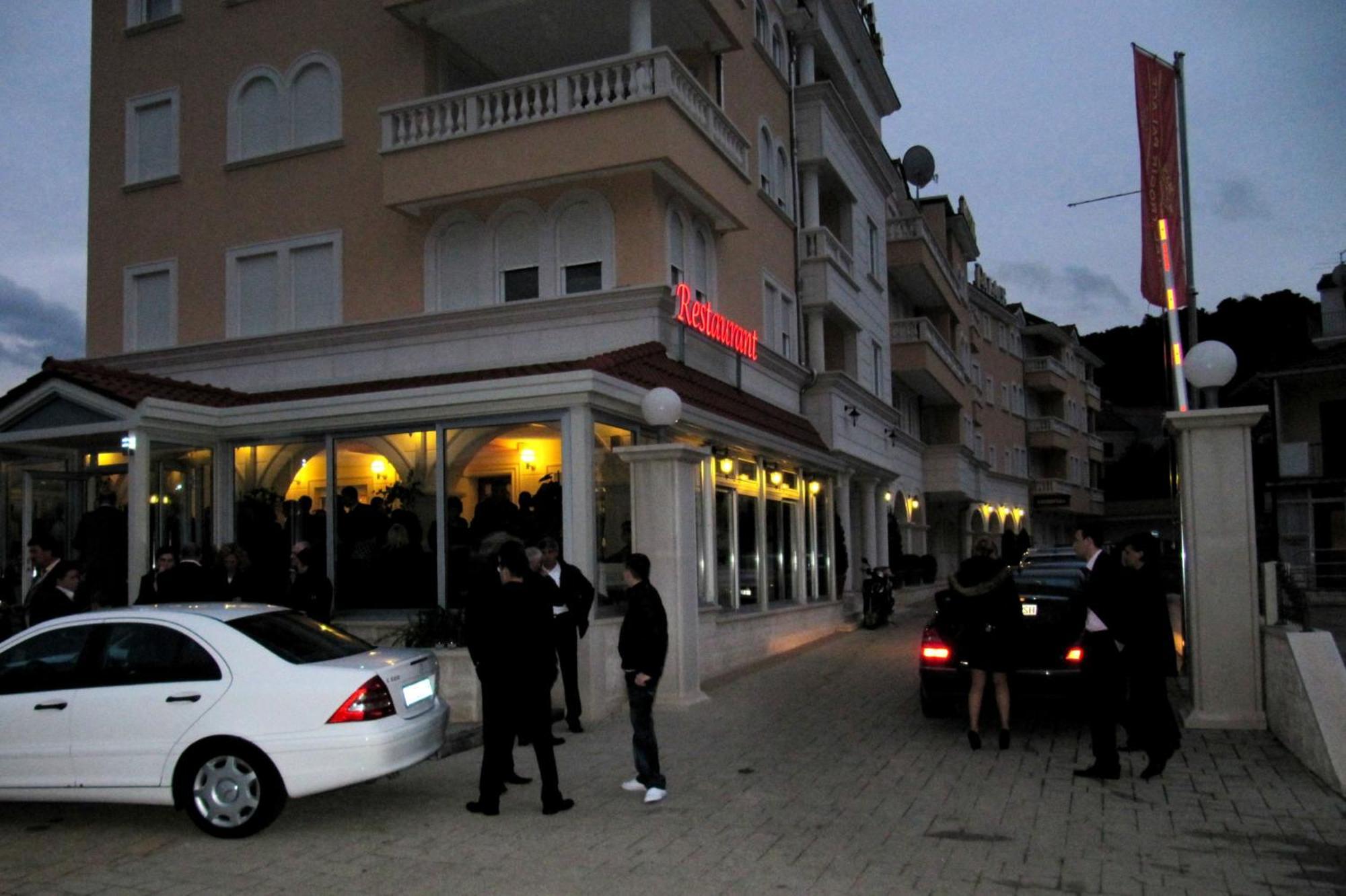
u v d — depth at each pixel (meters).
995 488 46.47
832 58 25.94
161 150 19.31
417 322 16.53
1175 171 13.97
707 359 17.25
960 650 9.68
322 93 18.19
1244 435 10.34
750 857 6.45
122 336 19.11
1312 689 8.43
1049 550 20.94
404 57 17.52
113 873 6.32
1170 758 9.00
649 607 7.97
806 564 20.06
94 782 7.07
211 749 6.97
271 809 6.88
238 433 13.53
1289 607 9.80
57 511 14.58
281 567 13.36
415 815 7.50
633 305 15.42
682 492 12.52
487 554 12.31
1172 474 15.56
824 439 22.16
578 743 10.16
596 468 12.21
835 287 23.30
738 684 14.05
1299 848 6.56
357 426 13.07
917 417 34.78
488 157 15.98
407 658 7.67
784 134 22.58
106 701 7.14
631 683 7.92
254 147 18.56
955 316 37.03
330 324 17.47
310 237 17.88
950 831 6.97
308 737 6.86
